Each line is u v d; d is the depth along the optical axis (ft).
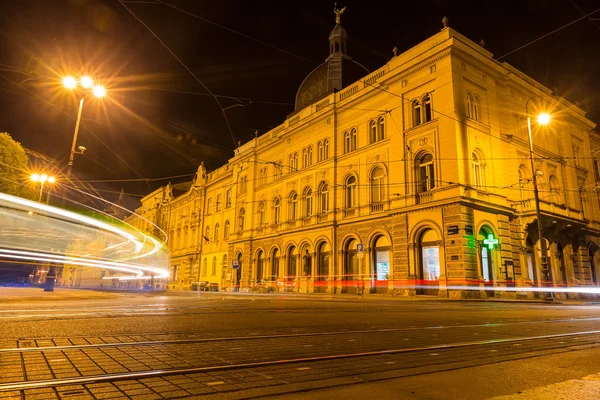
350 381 12.34
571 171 108.88
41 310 33.71
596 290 99.76
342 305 51.85
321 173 109.29
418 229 82.02
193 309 38.93
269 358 15.43
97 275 233.35
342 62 120.26
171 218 212.43
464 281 71.87
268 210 129.39
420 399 10.61
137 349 16.78
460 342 19.88
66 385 11.42
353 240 98.68
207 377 12.61
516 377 13.07
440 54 82.89
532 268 90.07
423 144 84.23
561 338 21.83
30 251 112.68
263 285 124.36
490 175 83.51
